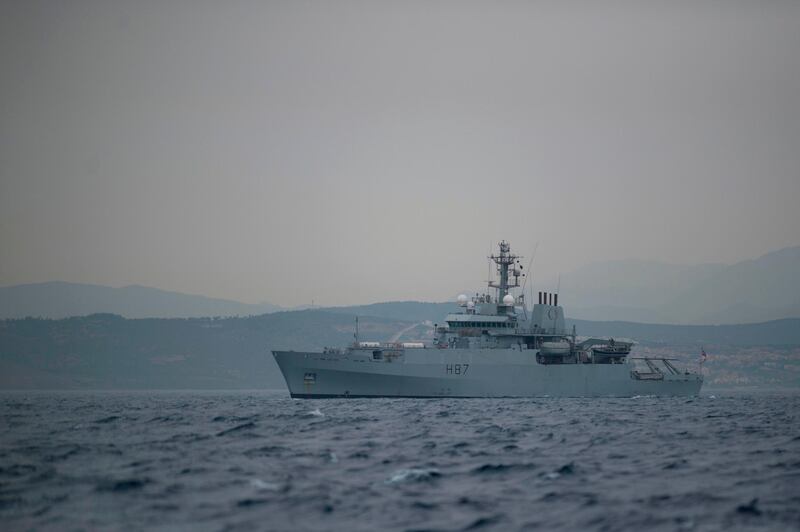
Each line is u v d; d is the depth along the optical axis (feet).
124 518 532.32
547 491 610.24
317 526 513.86
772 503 577.43
